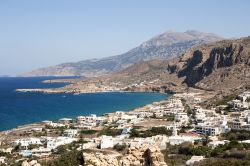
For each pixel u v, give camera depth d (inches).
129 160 5319.9
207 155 7239.2
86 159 6387.8
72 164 6712.6
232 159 6382.9
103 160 6190.9
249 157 6628.9
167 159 6855.3
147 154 4968.0
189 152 7583.7
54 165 6939.0
